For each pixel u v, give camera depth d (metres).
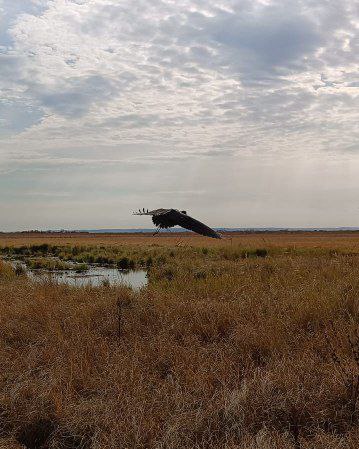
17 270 24.12
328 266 16.86
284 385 6.16
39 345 8.40
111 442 5.15
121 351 7.85
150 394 6.33
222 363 7.03
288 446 4.86
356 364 6.44
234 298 11.46
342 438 4.92
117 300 11.06
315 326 8.84
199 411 5.61
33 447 5.57
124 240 78.44
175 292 12.92
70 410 5.86
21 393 6.27
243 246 35.75
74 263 33.41
